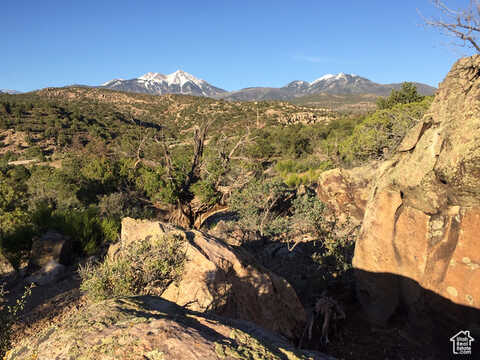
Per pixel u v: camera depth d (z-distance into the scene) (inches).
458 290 195.6
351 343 228.4
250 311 208.5
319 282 316.2
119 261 222.7
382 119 916.6
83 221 503.8
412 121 797.9
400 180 230.8
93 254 466.9
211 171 774.5
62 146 2810.0
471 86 191.9
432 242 211.6
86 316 85.6
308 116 4461.1
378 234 244.4
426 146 214.4
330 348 224.2
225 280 207.0
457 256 196.1
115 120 3850.9
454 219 198.2
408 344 218.2
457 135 187.0
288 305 229.6
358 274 263.4
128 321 79.8
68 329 78.9
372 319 247.9
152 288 209.0
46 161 2300.7
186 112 4717.0
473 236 189.0
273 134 2247.8
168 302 103.0
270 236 499.2
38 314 287.0
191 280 202.2
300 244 450.6
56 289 345.7
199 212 767.7
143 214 710.5
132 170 956.6
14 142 2886.3
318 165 1395.2
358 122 2046.0
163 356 65.1
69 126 3304.6
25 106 3661.4
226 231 511.2
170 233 234.8
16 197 725.9
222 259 215.5
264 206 544.7
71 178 883.4
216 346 70.4
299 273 361.4
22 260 409.4
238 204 572.4
